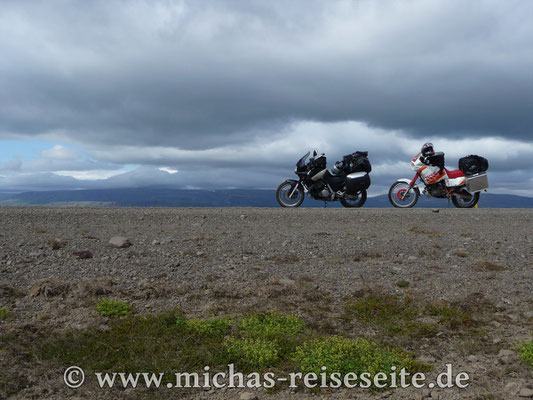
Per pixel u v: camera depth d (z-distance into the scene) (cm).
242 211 1202
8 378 354
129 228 975
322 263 727
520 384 355
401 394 348
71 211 1120
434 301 553
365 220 1110
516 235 971
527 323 484
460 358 407
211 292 568
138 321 471
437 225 1072
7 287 550
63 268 645
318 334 454
